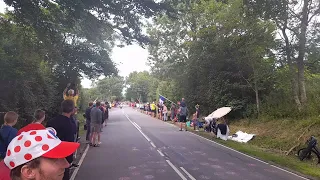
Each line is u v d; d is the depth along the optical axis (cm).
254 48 1808
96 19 1263
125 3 1220
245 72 2111
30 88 1474
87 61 2659
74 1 1051
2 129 555
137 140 1565
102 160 1050
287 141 1408
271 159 1116
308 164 1083
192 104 2727
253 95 2144
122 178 812
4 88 1303
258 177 855
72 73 2575
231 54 2111
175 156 1139
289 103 1767
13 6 1073
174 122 2695
